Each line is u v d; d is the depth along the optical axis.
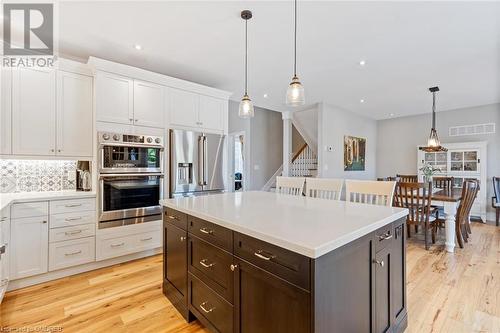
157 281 2.54
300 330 1.08
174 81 3.42
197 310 1.79
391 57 3.12
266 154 6.96
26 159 2.61
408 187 3.44
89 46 2.86
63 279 2.58
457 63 3.30
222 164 3.90
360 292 1.31
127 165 3.01
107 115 2.89
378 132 7.14
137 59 3.21
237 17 2.30
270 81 4.03
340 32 2.55
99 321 1.89
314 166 6.71
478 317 1.91
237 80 3.99
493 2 2.06
